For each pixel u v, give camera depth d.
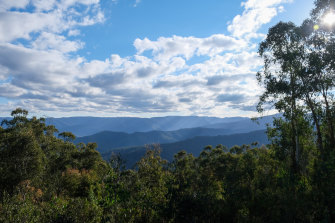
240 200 9.00
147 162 10.33
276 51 20.06
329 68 17.59
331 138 16.53
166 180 9.57
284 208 7.55
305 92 17.95
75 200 6.69
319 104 17.84
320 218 6.93
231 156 36.81
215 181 10.95
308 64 18.23
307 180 10.77
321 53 18.02
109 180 9.20
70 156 40.12
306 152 18.34
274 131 20.70
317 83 17.36
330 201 7.39
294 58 18.36
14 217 6.15
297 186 10.31
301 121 18.52
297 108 18.88
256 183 11.42
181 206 7.99
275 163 16.86
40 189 15.30
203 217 7.53
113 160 10.19
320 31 18.09
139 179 9.41
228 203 8.54
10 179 15.14
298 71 18.42
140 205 8.09
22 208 6.75
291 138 19.42
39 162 20.06
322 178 8.83
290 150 19.14
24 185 14.95
